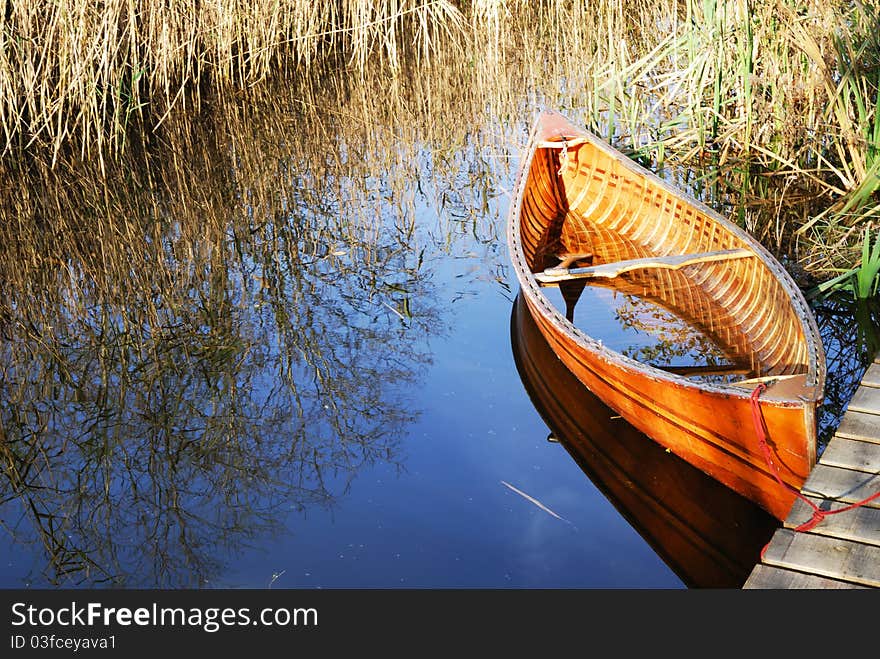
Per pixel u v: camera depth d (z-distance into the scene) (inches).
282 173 350.3
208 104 418.3
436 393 213.2
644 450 192.1
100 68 346.3
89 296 262.4
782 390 157.5
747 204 294.4
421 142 379.9
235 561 163.9
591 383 202.2
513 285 264.1
